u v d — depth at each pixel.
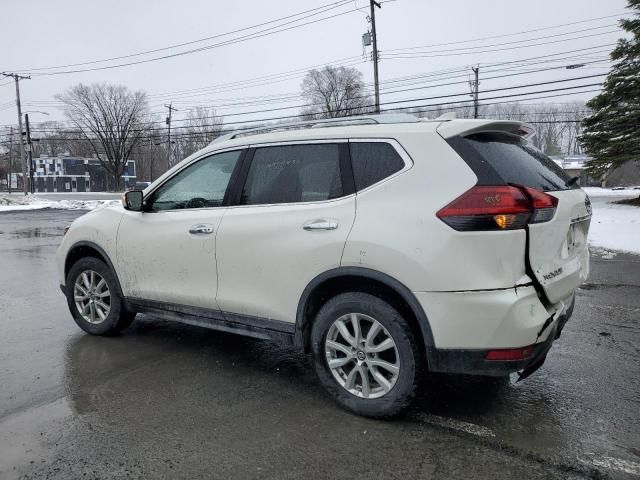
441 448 2.87
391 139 3.20
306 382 3.83
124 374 3.99
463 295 2.81
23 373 4.02
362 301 3.15
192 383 3.81
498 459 2.75
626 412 3.28
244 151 3.89
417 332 3.07
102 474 2.65
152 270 4.30
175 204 4.27
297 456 2.81
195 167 4.16
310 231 3.34
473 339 2.83
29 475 2.64
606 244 11.72
